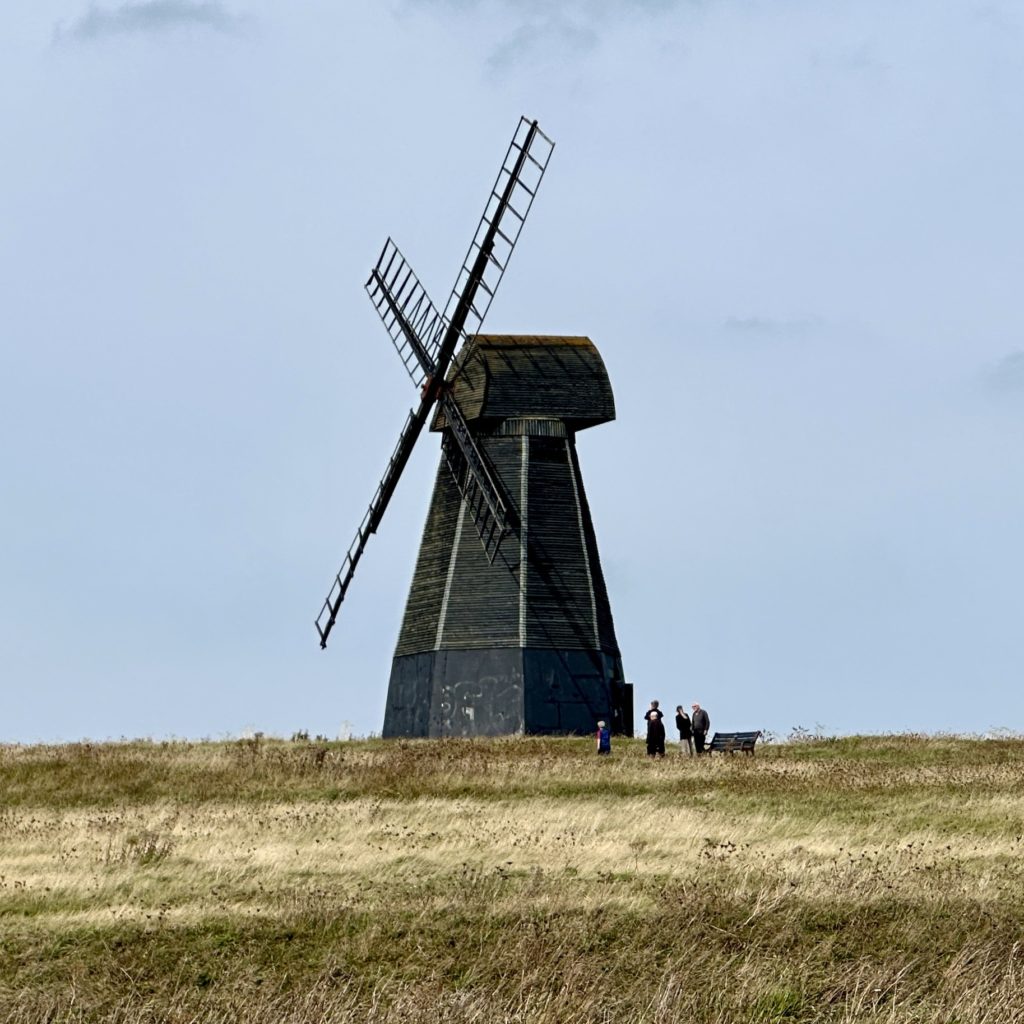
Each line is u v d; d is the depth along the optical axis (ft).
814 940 358.64
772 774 601.21
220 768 628.69
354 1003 324.39
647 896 385.09
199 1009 320.91
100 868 423.64
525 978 331.16
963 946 352.49
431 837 469.57
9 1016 316.60
